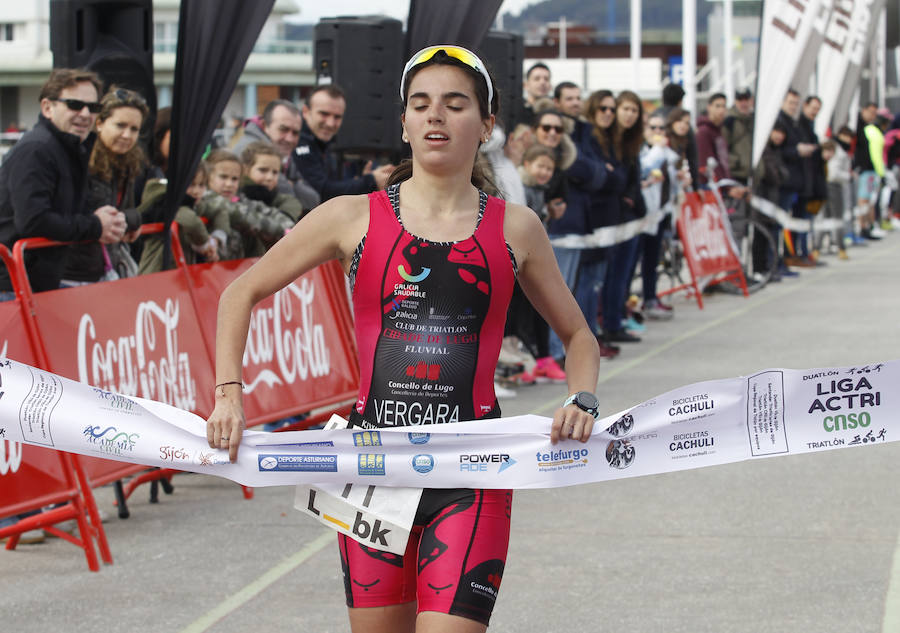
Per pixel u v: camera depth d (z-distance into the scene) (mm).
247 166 8125
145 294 6531
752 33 41312
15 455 5414
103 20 8109
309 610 5000
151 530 6301
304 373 7480
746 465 7465
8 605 5125
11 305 5668
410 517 3232
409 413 3227
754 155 17969
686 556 5629
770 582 5230
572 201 10844
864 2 23891
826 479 7062
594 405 3225
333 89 9055
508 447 3279
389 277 3191
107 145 6734
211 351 6965
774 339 12688
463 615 3094
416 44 8609
